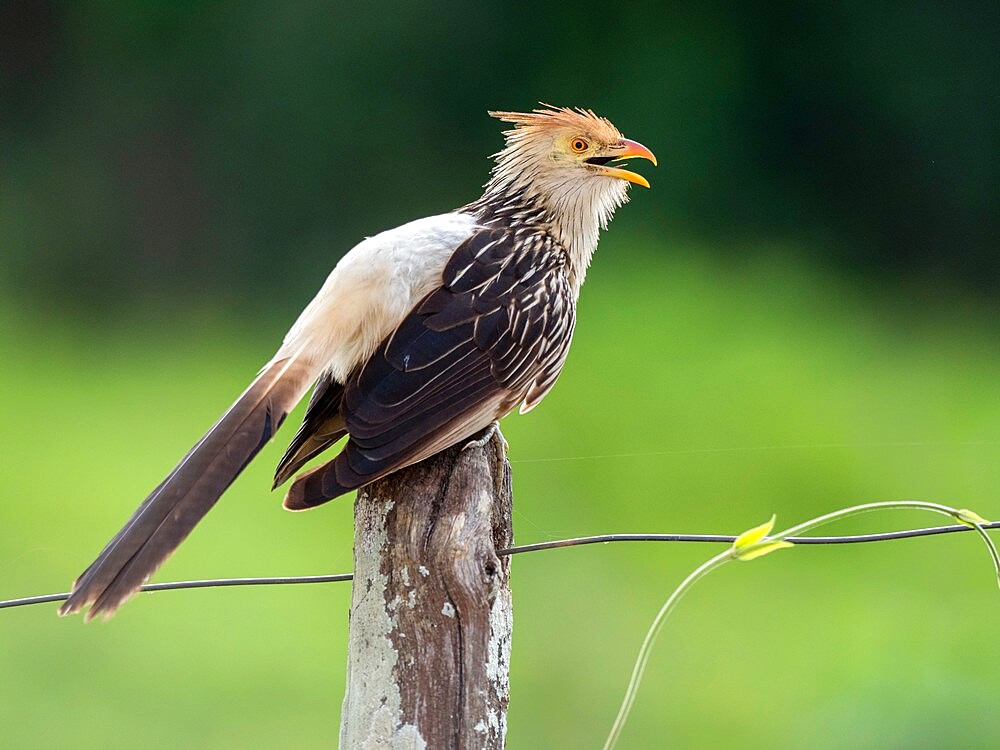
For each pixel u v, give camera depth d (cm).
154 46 2336
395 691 548
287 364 633
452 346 650
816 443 1402
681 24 2352
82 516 1322
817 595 1230
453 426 625
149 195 2327
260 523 1275
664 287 1831
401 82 2300
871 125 2384
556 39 2348
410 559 554
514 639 1145
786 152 2378
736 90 2356
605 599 1180
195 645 1155
